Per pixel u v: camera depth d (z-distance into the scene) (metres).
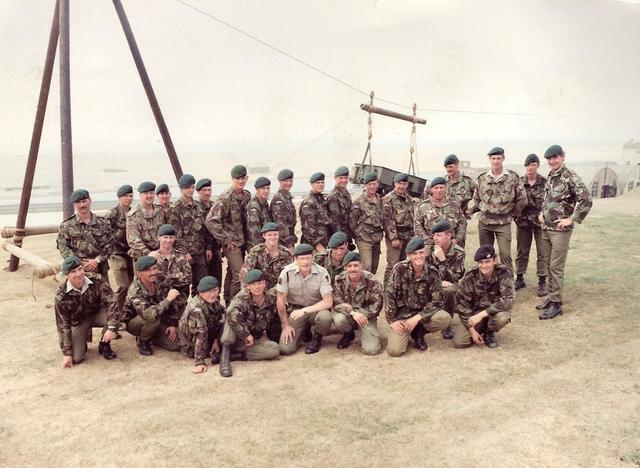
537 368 4.93
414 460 3.52
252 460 3.57
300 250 5.45
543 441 3.70
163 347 5.75
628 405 4.16
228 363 5.09
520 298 7.08
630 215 13.33
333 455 3.61
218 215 6.49
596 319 6.14
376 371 5.02
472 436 3.79
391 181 8.79
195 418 4.18
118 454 3.70
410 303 5.45
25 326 6.55
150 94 8.83
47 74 8.41
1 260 10.28
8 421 4.22
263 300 5.40
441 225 5.95
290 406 4.33
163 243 5.72
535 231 7.13
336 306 5.54
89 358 5.51
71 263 5.12
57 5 8.18
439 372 4.93
